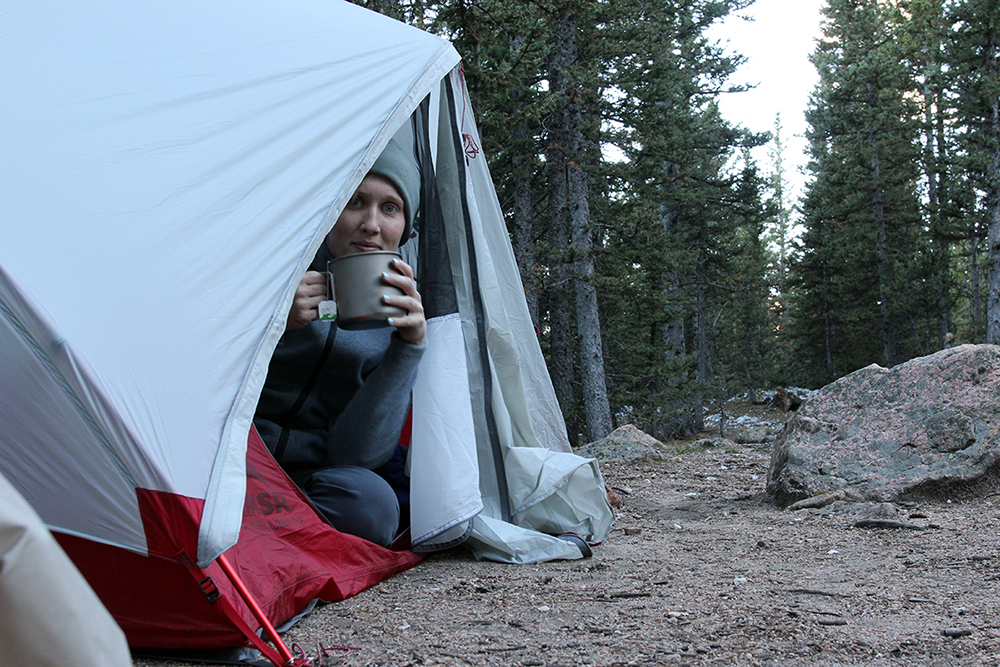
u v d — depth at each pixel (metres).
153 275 2.27
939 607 2.68
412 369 3.41
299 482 3.51
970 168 25.55
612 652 2.28
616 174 18.66
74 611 0.77
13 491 0.79
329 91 3.07
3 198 2.12
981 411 4.96
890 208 37.72
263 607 2.52
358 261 3.10
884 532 4.07
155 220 2.36
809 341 43.72
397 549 3.63
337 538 3.11
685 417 28.06
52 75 2.47
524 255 16.94
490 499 4.08
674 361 21.64
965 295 41.59
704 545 4.01
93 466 2.18
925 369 5.39
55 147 2.30
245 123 2.77
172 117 2.61
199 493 2.18
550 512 4.09
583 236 17.50
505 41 11.39
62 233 2.15
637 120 18.52
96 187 2.29
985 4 23.30
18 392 2.13
